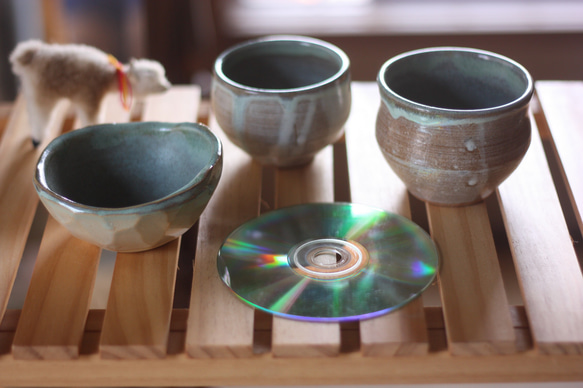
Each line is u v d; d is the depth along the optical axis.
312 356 0.52
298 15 1.34
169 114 0.81
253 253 0.59
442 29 1.31
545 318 0.53
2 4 1.19
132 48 1.39
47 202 0.54
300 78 0.74
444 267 0.58
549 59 1.33
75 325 0.54
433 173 0.59
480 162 0.58
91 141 0.61
